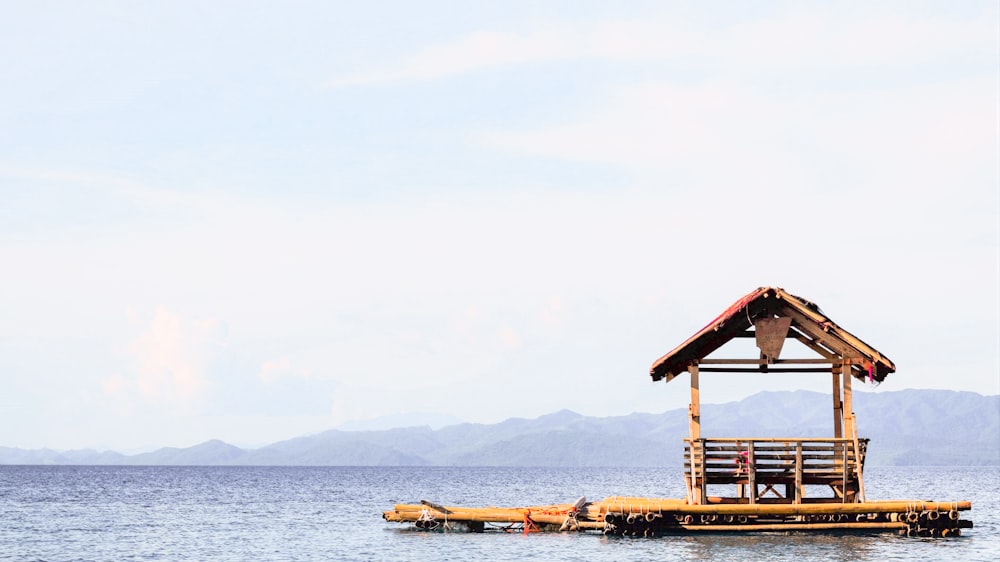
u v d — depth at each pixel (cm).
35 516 8500
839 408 4888
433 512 5475
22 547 5697
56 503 10769
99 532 6719
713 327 4662
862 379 5016
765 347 4716
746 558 4162
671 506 4684
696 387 4781
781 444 4700
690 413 4778
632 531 4709
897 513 4725
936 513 4725
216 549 5484
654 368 4872
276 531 6662
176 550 5466
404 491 15088
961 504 4769
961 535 5081
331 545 5519
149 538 6219
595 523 5122
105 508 9788
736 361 4816
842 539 4669
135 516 8488
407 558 4538
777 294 4694
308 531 6612
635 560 4159
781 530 4709
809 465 4662
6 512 9094
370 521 7662
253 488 16225
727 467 4722
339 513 8912
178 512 9088
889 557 4228
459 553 4644
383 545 5134
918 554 4319
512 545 4850
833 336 4675
